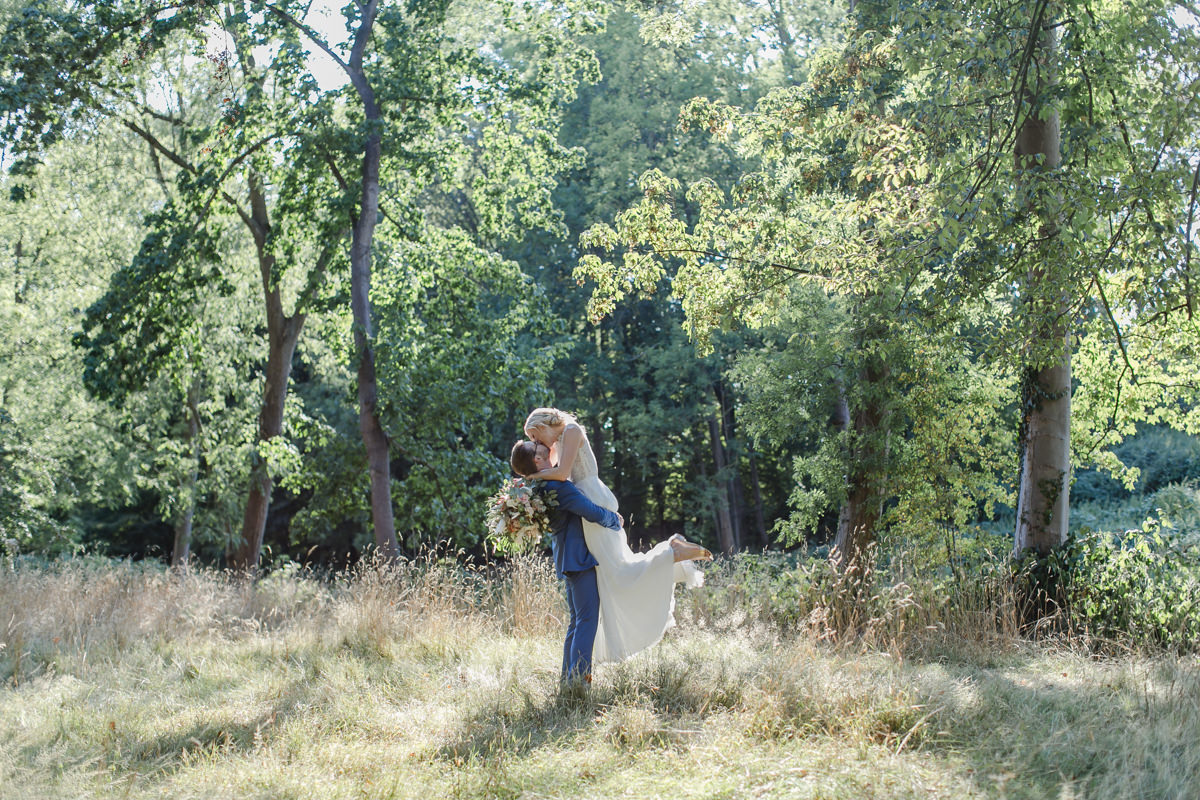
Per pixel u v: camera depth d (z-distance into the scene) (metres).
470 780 3.63
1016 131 8.75
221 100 16.27
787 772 3.59
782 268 11.73
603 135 28.39
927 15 8.38
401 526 18.36
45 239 20.48
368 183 15.66
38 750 4.41
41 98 13.33
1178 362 10.86
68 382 21.20
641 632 5.32
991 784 3.40
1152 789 3.31
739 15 26.56
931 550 8.55
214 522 25.73
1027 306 8.17
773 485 33.62
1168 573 7.35
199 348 16.31
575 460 5.43
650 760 3.82
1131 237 7.95
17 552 16.39
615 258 28.77
